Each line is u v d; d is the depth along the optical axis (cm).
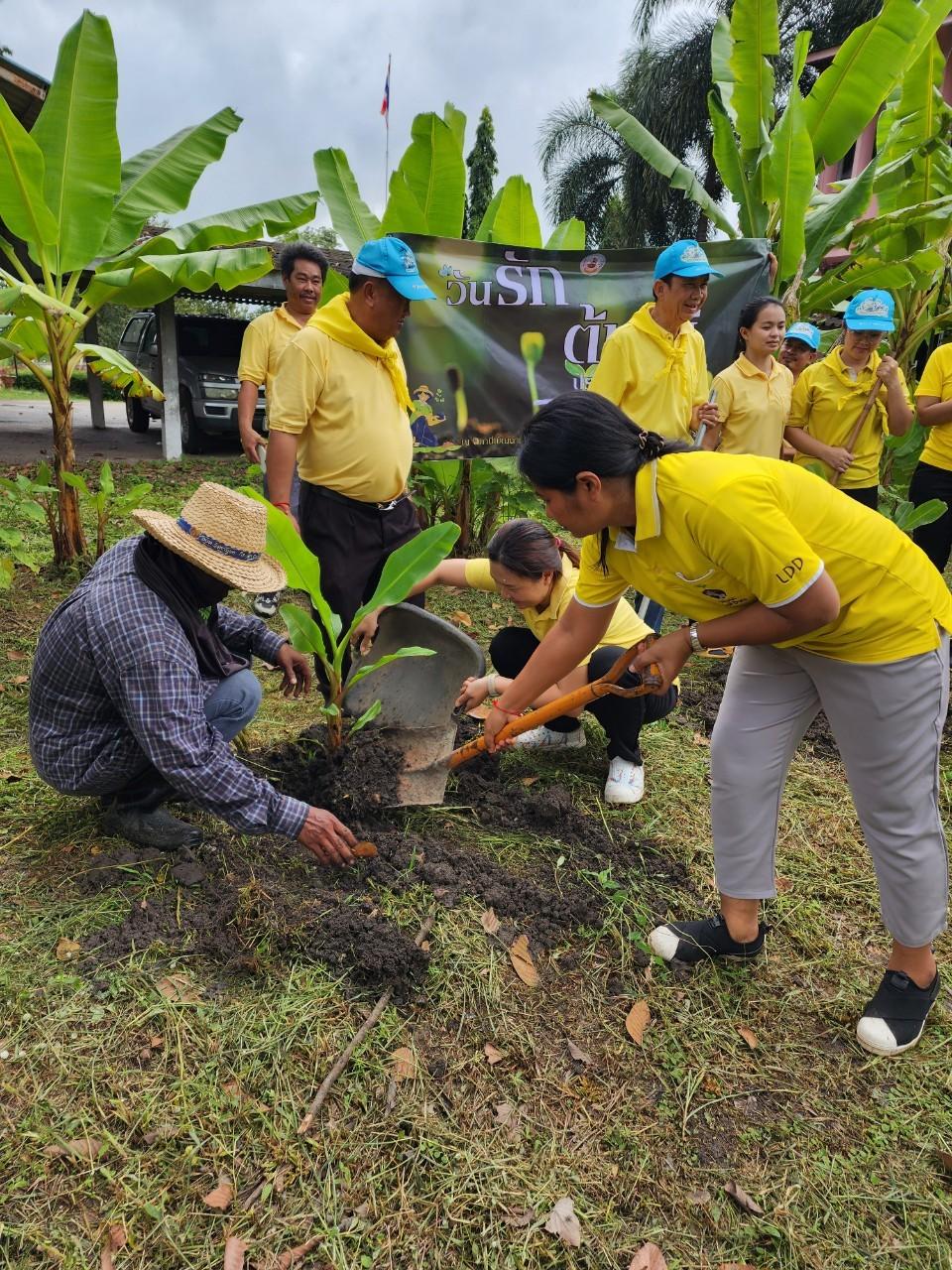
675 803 320
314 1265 159
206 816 274
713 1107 201
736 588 190
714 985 236
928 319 633
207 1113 183
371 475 308
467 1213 170
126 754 239
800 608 179
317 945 226
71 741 239
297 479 505
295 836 221
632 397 381
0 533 462
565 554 321
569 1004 224
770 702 216
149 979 213
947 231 590
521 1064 205
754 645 204
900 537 195
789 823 315
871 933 262
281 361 294
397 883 253
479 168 2297
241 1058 195
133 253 510
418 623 299
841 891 278
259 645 285
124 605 215
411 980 220
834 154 600
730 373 423
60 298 493
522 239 580
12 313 487
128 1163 172
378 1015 209
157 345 1185
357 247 543
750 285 509
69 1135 176
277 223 534
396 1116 187
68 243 484
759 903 237
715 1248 171
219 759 217
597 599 222
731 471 176
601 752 348
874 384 434
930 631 194
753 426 426
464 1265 162
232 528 217
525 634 339
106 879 245
